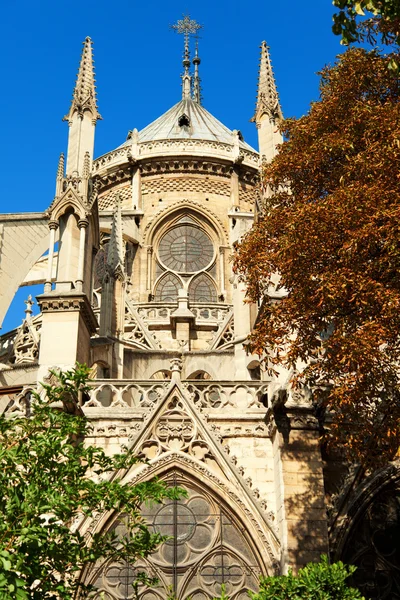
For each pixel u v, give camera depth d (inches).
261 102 1224.8
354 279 697.6
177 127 2150.6
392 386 711.7
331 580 616.7
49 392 655.8
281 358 759.7
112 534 641.6
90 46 1264.8
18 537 534.0
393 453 723.4
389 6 641.0
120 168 1939.0
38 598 545.0
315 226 740.0
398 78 822.5
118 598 820.0
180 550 844.6
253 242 837.8
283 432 870.4
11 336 1699.1
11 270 1338.6
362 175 756.0
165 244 1865.2
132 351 1288.1
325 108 850.1
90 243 1090.1
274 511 861.8
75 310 989.8
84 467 617.6
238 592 824.9
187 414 899.4
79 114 1210.0
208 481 864.3
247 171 1934.1
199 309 1615.4
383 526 863.7
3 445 617.6
